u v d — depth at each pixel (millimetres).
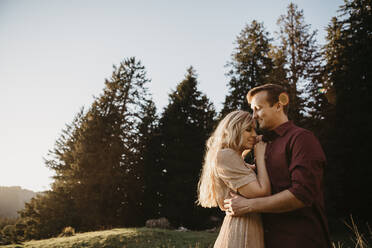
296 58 15367
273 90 1552
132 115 20062
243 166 1428
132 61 21156
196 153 17734
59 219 15664
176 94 21047
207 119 20125
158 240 7770
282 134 1466
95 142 18000
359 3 13023
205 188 1643
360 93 10977
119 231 9094
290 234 1280
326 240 1297
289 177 1350
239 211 1355
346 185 10750
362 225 9945
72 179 16531
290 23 16500
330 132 11820
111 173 17219
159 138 19828
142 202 18500
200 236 8531
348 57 12109
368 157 10180
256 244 1325
